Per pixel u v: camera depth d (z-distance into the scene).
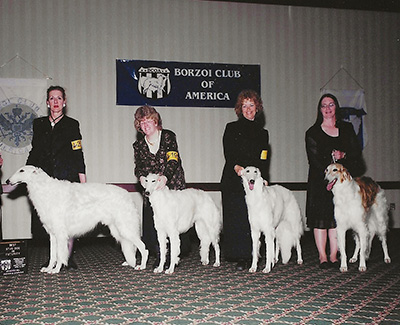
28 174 5.29
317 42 9.87
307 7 9.82
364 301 3.96
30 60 8.70
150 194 5.21
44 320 3.48
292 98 9.72
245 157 5.50
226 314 3.60
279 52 9.68
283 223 5.90
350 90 10.02
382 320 3.40
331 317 3.49
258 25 9.59
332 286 4.57
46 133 5.78
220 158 9.37
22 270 5.41
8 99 8.61
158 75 9.14
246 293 4.30
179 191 5.50
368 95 10.11
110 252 7.45
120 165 8.95
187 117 9.25
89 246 8.30
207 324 3.35
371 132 10.09
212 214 5.79
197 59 9.31
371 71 10.14
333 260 5.87
